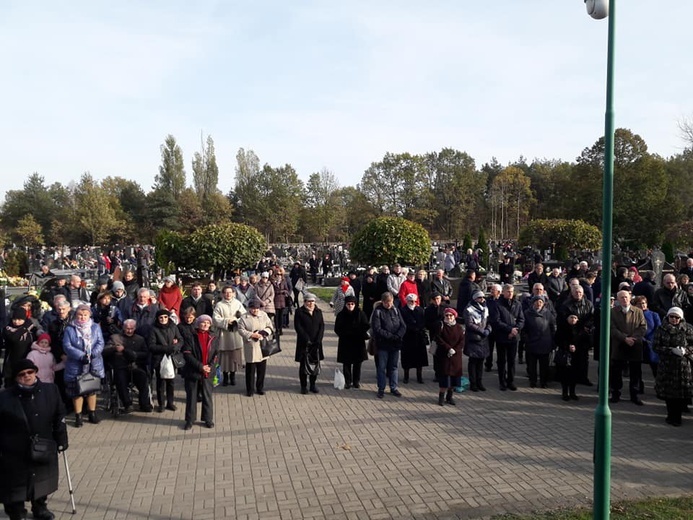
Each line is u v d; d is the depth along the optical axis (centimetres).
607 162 466
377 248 2014
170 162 7062
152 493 589
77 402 807
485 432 776
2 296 1196
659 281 1927
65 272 2281
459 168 7981
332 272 3184
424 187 7725
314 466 657
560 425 808
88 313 818
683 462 663
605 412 466
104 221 6006
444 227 7944
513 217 7838
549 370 1055
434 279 1408
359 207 7538
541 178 8650
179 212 6341
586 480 610
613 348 913
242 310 1016
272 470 646
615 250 3969
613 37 464
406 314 1058
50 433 519
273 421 833
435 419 837
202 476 632
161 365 854
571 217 5272
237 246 2159
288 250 5247
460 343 906
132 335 886
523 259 3134
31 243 6788
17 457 495
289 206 7031
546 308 1018
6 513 509
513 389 1005
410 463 662
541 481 607
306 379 991
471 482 606
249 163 7650
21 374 505
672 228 3744
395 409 890
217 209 6650
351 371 1087
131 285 1198
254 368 977
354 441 742
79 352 796
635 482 603
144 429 805
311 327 982
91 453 710
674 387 782
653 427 798
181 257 2173
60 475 639
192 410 808
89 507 559
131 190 7200
